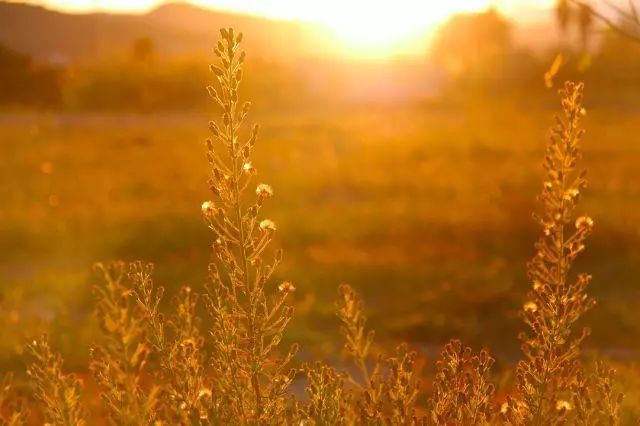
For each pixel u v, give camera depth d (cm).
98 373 327
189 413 312
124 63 8050
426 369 809
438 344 982
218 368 344
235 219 328
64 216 2025
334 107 8381
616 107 4803
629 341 946
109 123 6166
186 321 387
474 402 365
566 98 348
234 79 316
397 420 363
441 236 1650
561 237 351
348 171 3081
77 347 862
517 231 1592
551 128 350
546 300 353
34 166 3422
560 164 350
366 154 3809
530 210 1727
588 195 2211
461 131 4659
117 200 2475
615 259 1384
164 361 337
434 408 364
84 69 8012
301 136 4803
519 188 2078
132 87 7775
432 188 2517
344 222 1838
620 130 4178
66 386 323
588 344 942
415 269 1345
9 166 3384
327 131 5256
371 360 851
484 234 1589
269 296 1122
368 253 1557
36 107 7512
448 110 6788
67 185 2789
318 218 1916
